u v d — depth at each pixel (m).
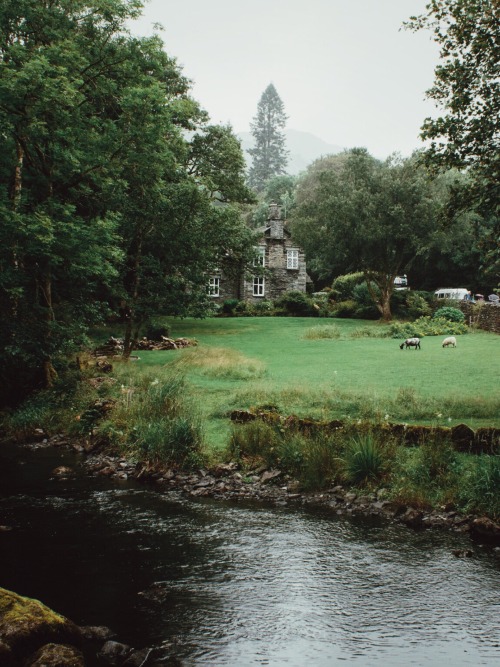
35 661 3.71
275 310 45.50
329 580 5.30
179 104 18.98
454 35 12.41
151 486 8.69
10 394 15.44
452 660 3.96
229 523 6.95
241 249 37.03
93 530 6.65
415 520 6.98
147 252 24.14
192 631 4.37
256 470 9.16
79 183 17.89
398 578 5.36
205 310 23.92
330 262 54.94
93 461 10.20
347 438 9.40
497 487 7.15
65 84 14.83
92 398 14.45
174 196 22.77
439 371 18.05
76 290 17.64
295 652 4.07
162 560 5.76
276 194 96.12
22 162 17.25
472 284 55.06
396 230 38.28
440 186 42.16
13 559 5.75
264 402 13.05
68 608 4.73
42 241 14.03
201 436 10.41
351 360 21.83
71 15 17.61
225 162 37.38
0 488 8.47
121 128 18.03
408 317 41.09
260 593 5.02
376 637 4.28
